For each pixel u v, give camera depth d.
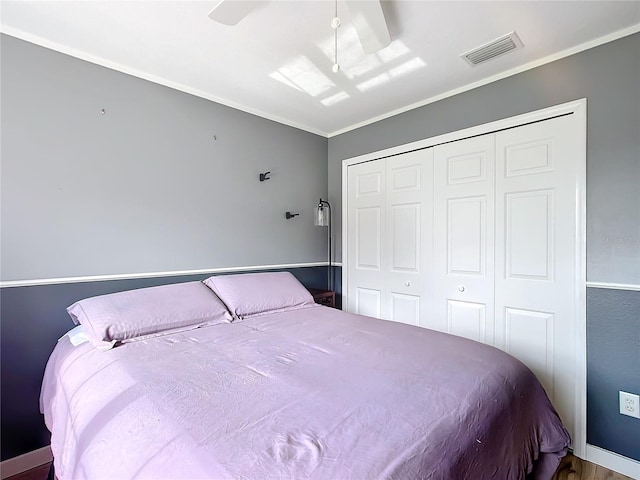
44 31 1.71
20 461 1.69
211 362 1.30
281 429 0.83
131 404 0.97
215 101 2.50
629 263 1.73
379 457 0.73
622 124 1.75
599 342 1.82
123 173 2.05
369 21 1.47
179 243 2.30
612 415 1.77
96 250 1.95
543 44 1.85
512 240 2.14
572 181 1.91
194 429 0.83
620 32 1.73
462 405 0.97
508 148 2.16
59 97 1.83
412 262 2.68
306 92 2.43
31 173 1.74
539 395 1.32
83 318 1.63
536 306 2.04
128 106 2.08
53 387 1.47
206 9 1.56
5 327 1.67
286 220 2.99
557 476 1.72
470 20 1.65
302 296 2.39
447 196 2.46
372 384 1.09
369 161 3.00
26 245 1.72
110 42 1.81
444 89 2.39
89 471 0.79
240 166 2.65
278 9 1.55
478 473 0.87
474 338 2.31
